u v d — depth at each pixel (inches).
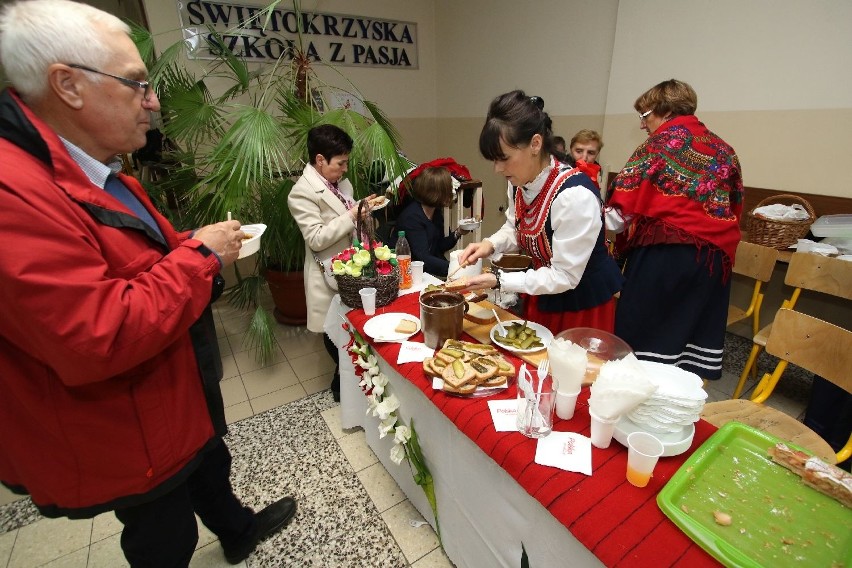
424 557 55.1
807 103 86.0
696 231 64.6
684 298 69.0
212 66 130.3
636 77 112.0
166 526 38.0
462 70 167.0
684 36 100.4
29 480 31.3
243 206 93.7
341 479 67.6
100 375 27.5
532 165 46.2
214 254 33.1
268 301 138.2
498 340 46.4
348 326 59.9
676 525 26.6
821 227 82.6
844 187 84.8
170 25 123.2
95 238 28.9
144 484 33.9
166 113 95.3
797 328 52.5
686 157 63.5
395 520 60.4
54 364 26.2
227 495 50.4
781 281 101.1
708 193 63.8
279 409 85.6
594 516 27.6
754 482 29.5
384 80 167.3
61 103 27.8
